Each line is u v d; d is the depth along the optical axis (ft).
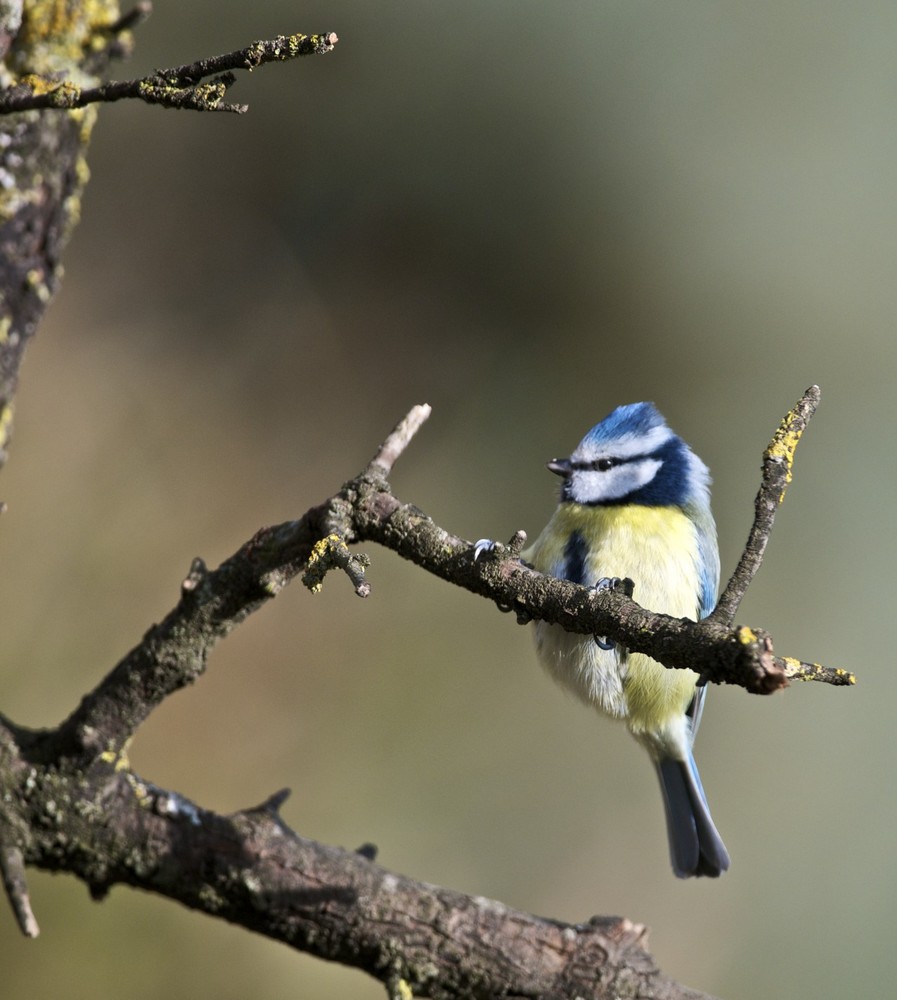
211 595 13.25
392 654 34.91
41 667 31.30
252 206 42.65
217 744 32.53
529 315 43.09
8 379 14.11
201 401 38.17
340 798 32.78
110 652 32.30
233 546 36.09
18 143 14.20
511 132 43.98
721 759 37.68
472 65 44.04
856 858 36.40
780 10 44.06
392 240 43.06
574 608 11.48
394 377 41.24
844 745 38.40
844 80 43.98
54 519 33.65
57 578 32.83
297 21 43.37
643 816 35.12
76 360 37.06
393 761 33.55
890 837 36.73
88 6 15.23
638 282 43.68
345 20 43.57
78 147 15.02
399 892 13.73
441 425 40.78
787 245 43.57
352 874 13.71
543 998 13.51
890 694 38.96
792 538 41.65
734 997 33.76
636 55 44.11
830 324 43.45
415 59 44.04
